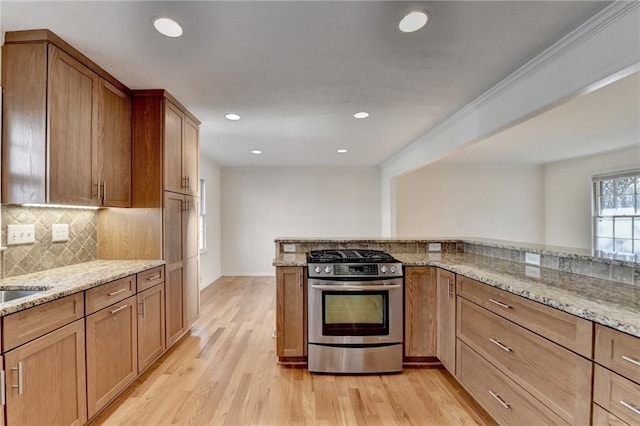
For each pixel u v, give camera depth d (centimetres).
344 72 224
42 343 149
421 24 167
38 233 208
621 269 168
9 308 132
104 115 225
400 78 234
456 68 218
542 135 415
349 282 246
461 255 289
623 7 146
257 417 194
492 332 179
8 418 132
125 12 157
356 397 216
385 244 311
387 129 372
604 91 266
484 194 664
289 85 247
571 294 145
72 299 167
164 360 268
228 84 245
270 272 638
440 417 194
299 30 173
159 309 258
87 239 251
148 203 260
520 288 157
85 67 206
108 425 184
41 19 164
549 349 139
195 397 214
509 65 213
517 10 156
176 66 216
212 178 581
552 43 185
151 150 260
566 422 129
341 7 153
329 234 643
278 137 407
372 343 246
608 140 444
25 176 179
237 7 153
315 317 246
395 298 248
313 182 642
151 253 262
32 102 179
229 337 320
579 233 584
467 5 152
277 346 256
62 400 160
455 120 322
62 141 188
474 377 198
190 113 312
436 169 665
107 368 195
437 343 252
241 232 636
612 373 111
